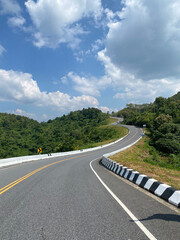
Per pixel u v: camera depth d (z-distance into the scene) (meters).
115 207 4.49
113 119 184.38
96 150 45.81
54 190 6.29
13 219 3.72
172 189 5.12
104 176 9.88
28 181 8.04
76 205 4.64
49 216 3.88
